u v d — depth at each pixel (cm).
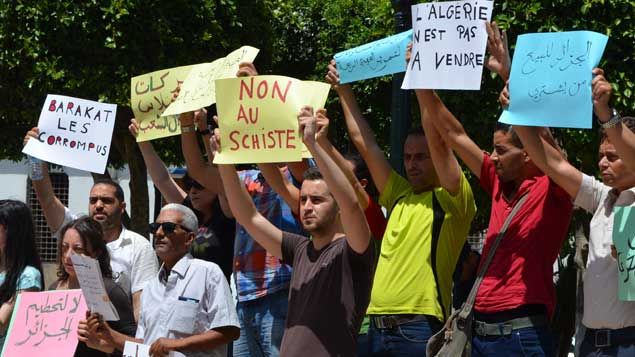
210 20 1388
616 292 550
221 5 1409
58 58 1330
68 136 781
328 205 593
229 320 646
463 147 626
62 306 699
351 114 704
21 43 1318
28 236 737
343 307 576
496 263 599
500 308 591
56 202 809
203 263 659
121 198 773
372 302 649
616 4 1020
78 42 1336
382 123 1409
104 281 692
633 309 545
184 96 712
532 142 568
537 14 1030
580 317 630
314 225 592
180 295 648
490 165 630
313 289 585
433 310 630
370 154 695
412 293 634
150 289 668
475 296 602
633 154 535
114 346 658
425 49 611
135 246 763
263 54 1516
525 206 598
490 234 612
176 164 1588
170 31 1355
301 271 598
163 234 660
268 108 616
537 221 593
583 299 577
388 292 641
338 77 702
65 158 778
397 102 790
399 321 633
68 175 2567
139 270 755
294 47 1730
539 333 586
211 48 1400
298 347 577
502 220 607
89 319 656
